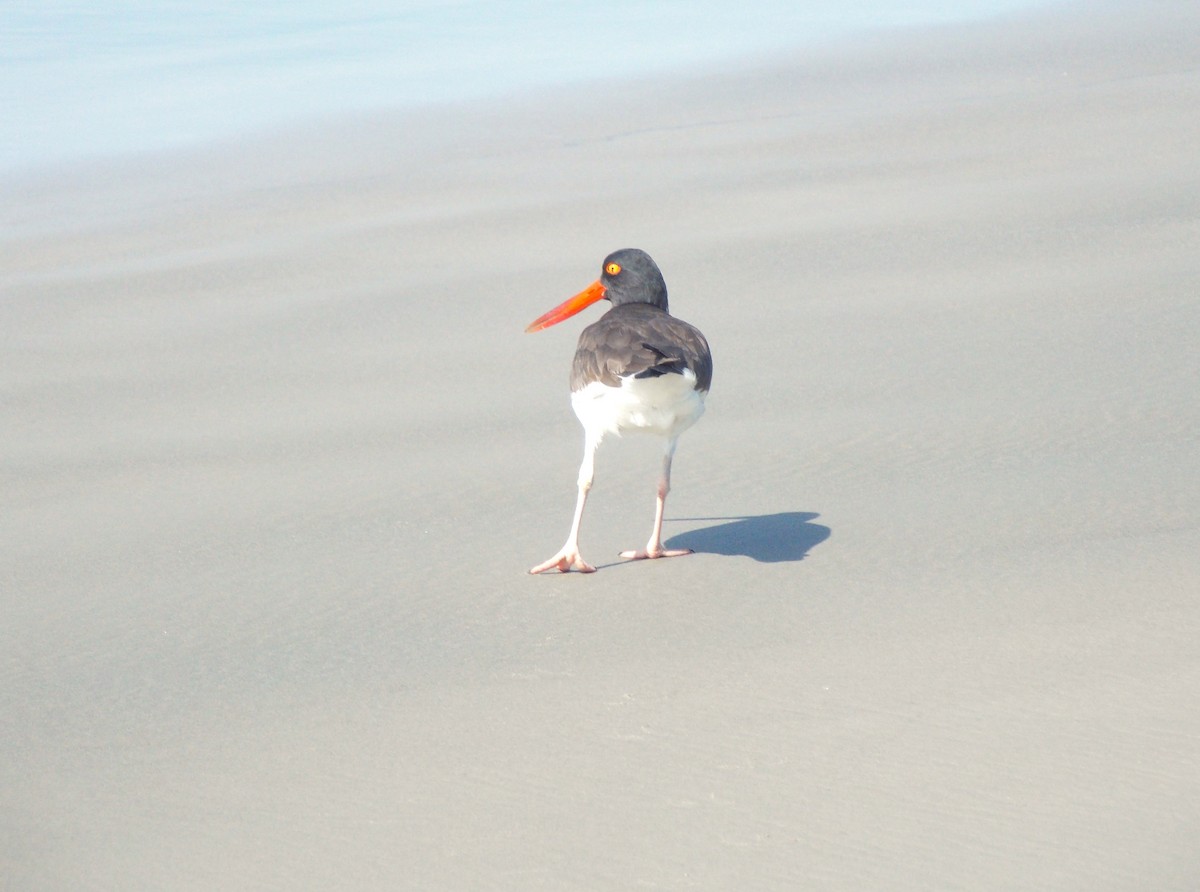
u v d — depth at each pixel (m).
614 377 9.81
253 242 20.62
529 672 8.73
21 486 12.55
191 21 41.84
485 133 27.14
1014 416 12.91
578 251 19.34
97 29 40.38
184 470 12.81
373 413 14.10
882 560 10.22
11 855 6.91
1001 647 8.64
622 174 23.33
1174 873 6.33
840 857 6.59
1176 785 6.98
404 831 6.99
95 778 7.63
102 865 6.80
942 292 16.66
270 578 10.45
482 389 14.71
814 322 15.93
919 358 14.62
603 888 6.47
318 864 6.75
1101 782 7.05
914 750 7.48
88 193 23.89
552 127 27.36
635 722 8.00
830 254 18.36
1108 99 26.28
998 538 10.41
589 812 7.08
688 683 8.46
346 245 20.22
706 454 12.63
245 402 14.56
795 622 9.27
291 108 30.16
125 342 16.59
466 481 12.30
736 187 22.00
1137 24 34.97
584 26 40.22
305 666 8.98
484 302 17.53
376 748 7.84
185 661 9.12
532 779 7.43
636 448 12.91
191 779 7.58
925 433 12.69
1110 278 16.66
